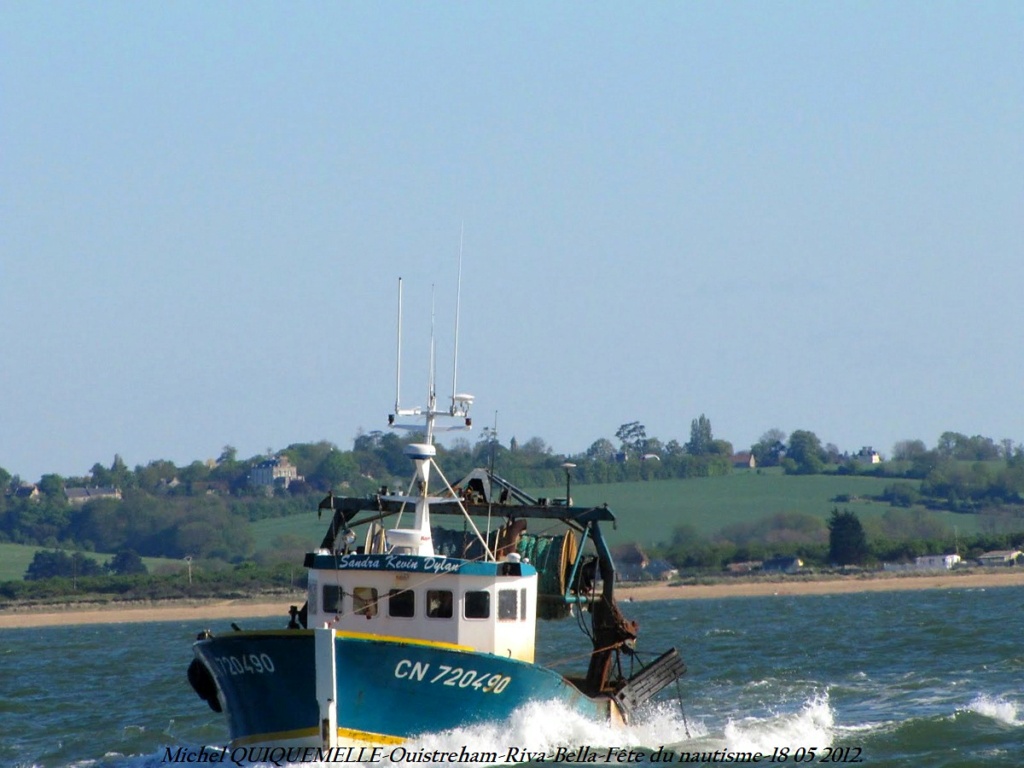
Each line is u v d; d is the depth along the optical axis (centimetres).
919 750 11931
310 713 10181
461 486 12450
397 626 10938
